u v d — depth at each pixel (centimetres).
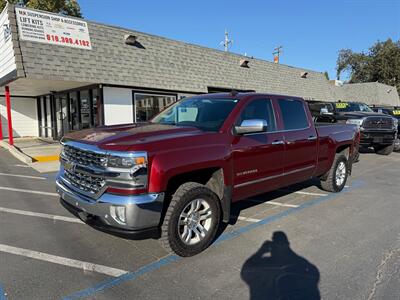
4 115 1958
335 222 529
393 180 856
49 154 1199
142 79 1340
